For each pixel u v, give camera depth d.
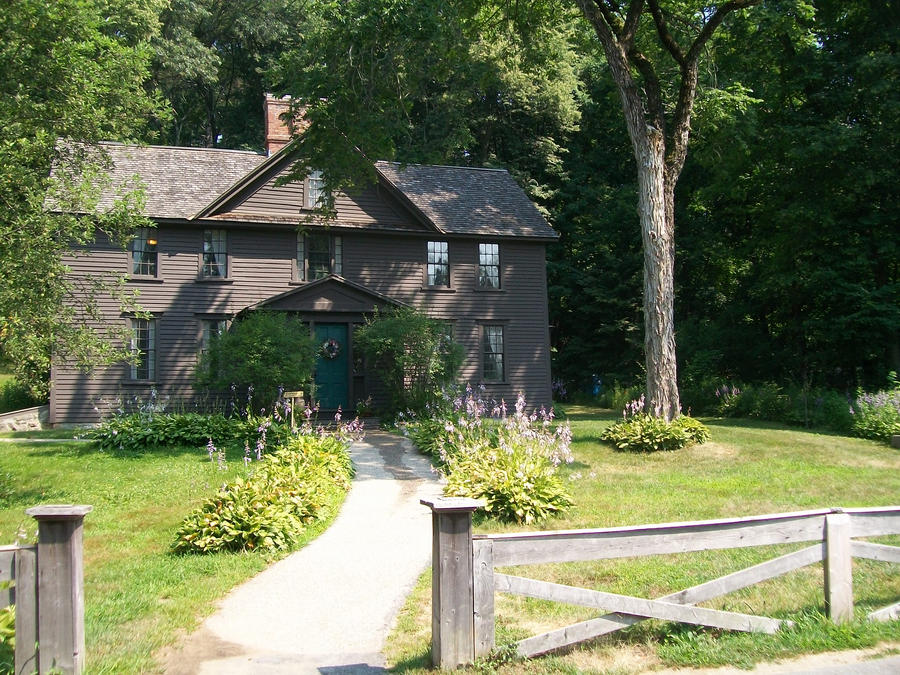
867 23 24.81
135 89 15.62
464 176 29.61
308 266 24.97
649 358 16.98
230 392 23.50
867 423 18.25
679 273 34.00
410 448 18.23
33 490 13.40
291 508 10.11
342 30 17.20
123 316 22.72
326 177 19.59
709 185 29.45
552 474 11.72
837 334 24.38
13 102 13.49
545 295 27.80
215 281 23.81
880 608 6.36
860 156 23.83
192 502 12.32
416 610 6.96
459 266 26.88
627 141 38.03
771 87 24.94
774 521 5.82
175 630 6.48
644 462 14.99
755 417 23.42
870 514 6.08
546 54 22.09
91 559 9.09
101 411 22.53
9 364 15.12
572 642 5.38
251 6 43.28
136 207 14.91
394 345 22.94
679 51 18.00
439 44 17.53
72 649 5.04
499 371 27.09
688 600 5.60
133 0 26.92
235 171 25.80
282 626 6.62
